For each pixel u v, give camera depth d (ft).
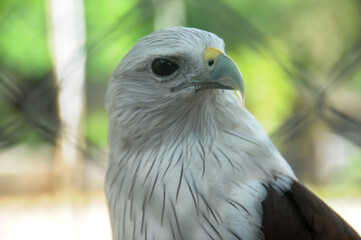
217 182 2.11
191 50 2.15
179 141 2.16
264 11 3.36
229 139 2.15
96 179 3.29
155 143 2.17
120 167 2.19
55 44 2.80
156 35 2.18
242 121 2.17
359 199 3.60
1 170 4.83
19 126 2.68
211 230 2.10
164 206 2.12
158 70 2.16
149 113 2.18
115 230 2.21
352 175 4.04
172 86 2.16
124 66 2.19
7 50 2.90
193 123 2.16
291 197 2.14
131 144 2.19
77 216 3.26
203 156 2.14
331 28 3.66
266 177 2.14
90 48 2.73
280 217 2.11
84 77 2.83
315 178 4.19
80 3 2.84
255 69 3.04
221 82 2.15
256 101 3.29
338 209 3.44
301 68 2.87
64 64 2.76
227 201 2.10
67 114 2.75
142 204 2.15
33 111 2.68
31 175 4.36
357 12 3.72
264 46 2.82
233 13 2.79
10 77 2.86
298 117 2.78
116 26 2.71
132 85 2.19
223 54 2.16
